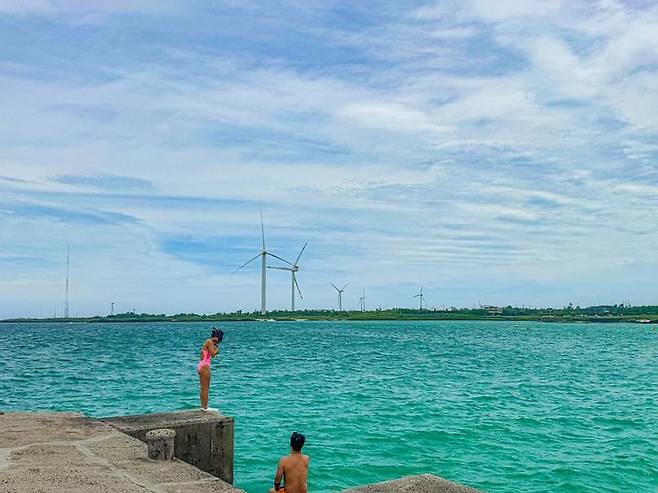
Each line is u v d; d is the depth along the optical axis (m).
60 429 13.30
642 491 16.20
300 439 10.49
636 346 95.38
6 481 9.53
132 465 10.76
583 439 22.28
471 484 16.73
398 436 22.39
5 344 99.19
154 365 54.88
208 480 10.02
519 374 47.00
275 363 56.25
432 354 71.06
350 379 42.06
